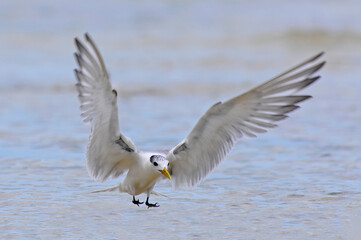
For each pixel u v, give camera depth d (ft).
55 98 73.15
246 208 36.86
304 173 44.09
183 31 122.83
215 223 34.35
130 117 63.52
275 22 128.67
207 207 37.14
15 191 40.11
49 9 140.26
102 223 34.45
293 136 55.42
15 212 36.09
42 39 114.93
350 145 52.01
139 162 33.19
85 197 39.11
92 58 29.04
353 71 88.12
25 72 88.63
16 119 62.23
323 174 43.83
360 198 38.40
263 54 102.78
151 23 130.11
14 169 45.24
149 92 76.54
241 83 81.87
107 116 31.12
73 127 59.21
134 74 87.35
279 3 150.61
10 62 96.17
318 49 106.11
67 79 84.17
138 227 33.83
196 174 33.71
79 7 143.23
